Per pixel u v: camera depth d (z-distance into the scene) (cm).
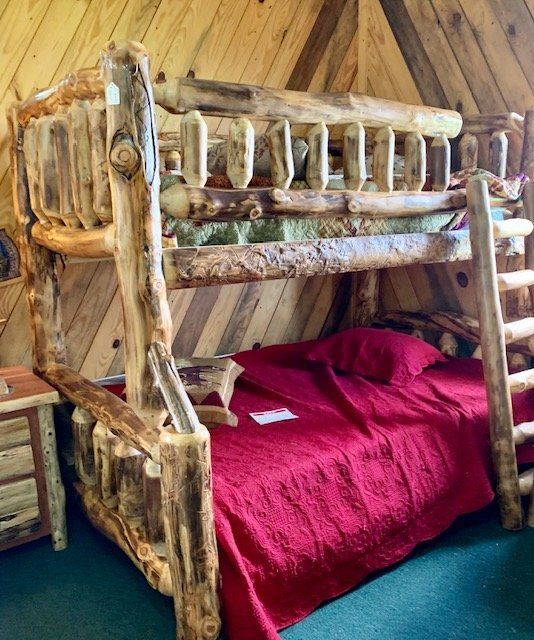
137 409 161
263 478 176
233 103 161
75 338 264
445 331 306
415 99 311
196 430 147
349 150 191
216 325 309
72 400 213
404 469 205
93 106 159
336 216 193
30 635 173
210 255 165
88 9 246
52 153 197
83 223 180
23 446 202
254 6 291
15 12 231
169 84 152
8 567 206
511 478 222
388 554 198
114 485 202
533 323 233
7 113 222
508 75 271
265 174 189
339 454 193
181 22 271
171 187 159
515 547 213
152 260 152
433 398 240
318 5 312
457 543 216
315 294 344
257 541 166
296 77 315
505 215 263
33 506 207
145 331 156
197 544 149
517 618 177
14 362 251
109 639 171
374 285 344
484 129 265
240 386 265
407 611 181
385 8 315
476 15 277
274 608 171
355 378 270
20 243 232
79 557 212
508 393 221
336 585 186
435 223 239
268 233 186
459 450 221
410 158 211
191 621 153
